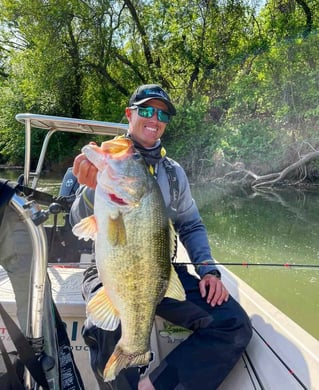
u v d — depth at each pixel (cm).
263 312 176
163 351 165
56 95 1480
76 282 200
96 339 139
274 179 1199
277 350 149
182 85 1418
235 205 907
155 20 1378
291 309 333
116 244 121
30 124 298
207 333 142
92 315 122
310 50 1201
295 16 1289
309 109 1177
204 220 733
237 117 1295
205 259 172
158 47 1404
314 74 1188
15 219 109
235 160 1264
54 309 135
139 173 123
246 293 198
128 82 1488
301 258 494
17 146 1519
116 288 123
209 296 151
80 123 290
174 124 1321
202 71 1384
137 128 175
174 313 149
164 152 183
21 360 108
